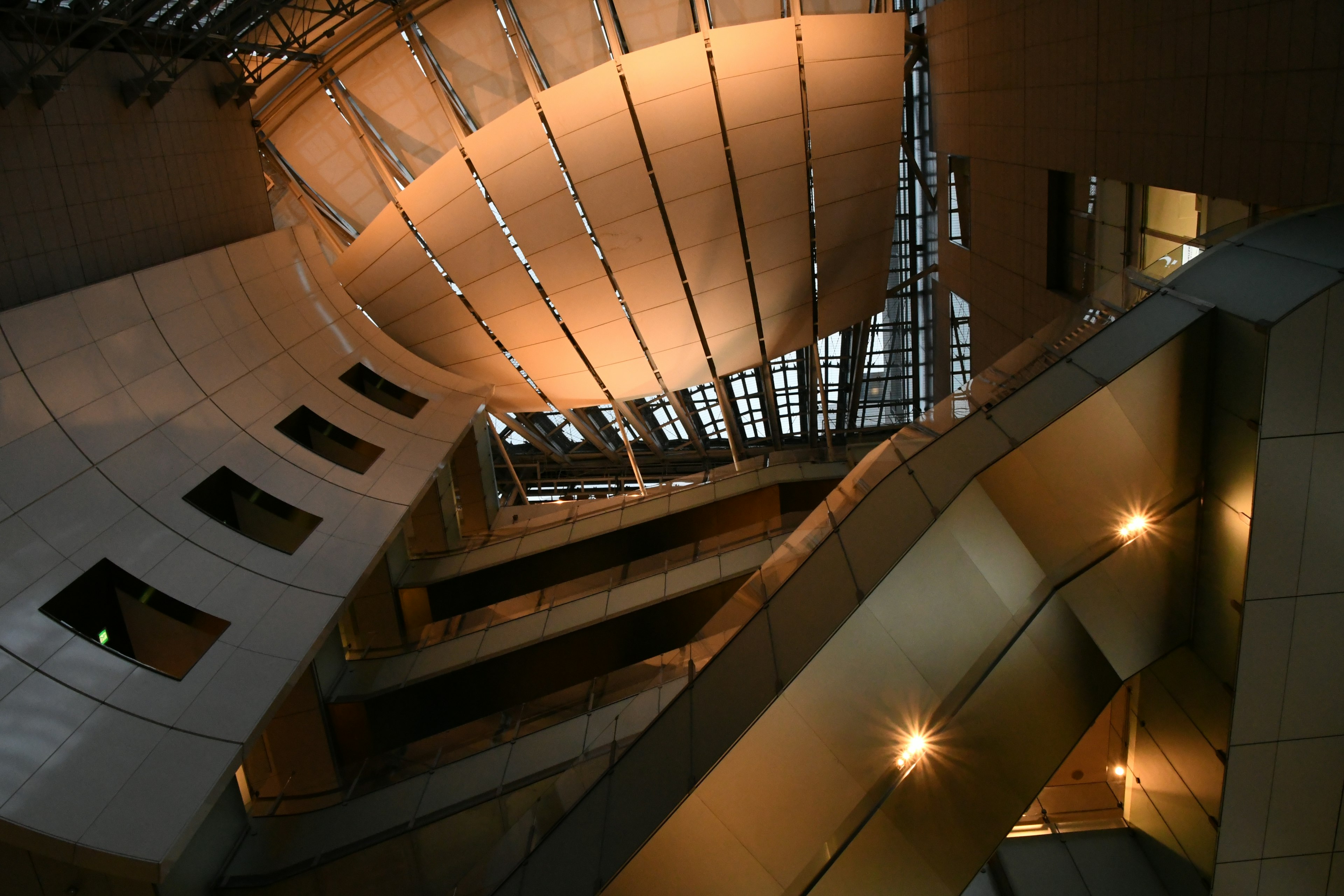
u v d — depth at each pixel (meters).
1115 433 10.92
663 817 9.68
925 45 31.78
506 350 31.62
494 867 11.98
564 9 26.73
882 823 9.88
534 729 20.38
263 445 20.78
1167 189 15.48
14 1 16.39
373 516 20.61
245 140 28.17
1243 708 10.62
